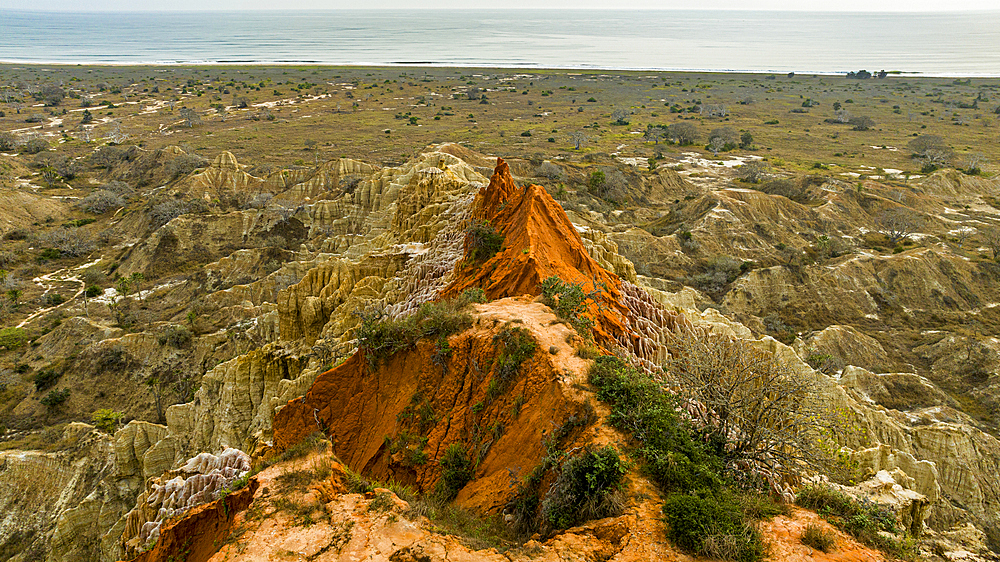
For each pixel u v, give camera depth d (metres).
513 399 19.27
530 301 25.20
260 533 13.25
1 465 43.38
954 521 33.47
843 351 63.47
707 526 12.96
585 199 107.69
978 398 55.91
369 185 88.19
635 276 44.44
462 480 18.78
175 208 97.50
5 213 103.00
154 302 77.38
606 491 14.47
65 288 83.62
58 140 174.00
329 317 46.31
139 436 41.12
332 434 23.48
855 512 15.01
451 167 72.00
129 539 24.38
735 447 17.42
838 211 99.81
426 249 47.25
